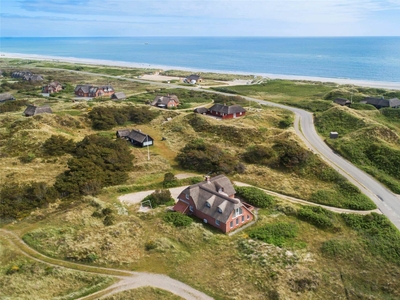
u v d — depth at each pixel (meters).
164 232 51.47
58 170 72.88
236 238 51.16
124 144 85.25
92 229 50.59
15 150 82.44
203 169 76.25
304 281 41.50
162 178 72.38
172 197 64.06
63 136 87.44
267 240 50.62
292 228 54.22
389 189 66.69
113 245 46.19
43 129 91.94
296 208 59.56
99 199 62.22
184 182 70.12
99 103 127.31
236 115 116.12
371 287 42.53
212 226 54.62
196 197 57.59
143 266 43.16
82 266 42.41
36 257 43.72
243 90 178.50
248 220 56.31
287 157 76.31
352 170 73.88
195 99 150.00
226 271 42.88
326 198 63.88
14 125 98.12
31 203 57.66
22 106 134.12
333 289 41.53
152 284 39.81
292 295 39.34
